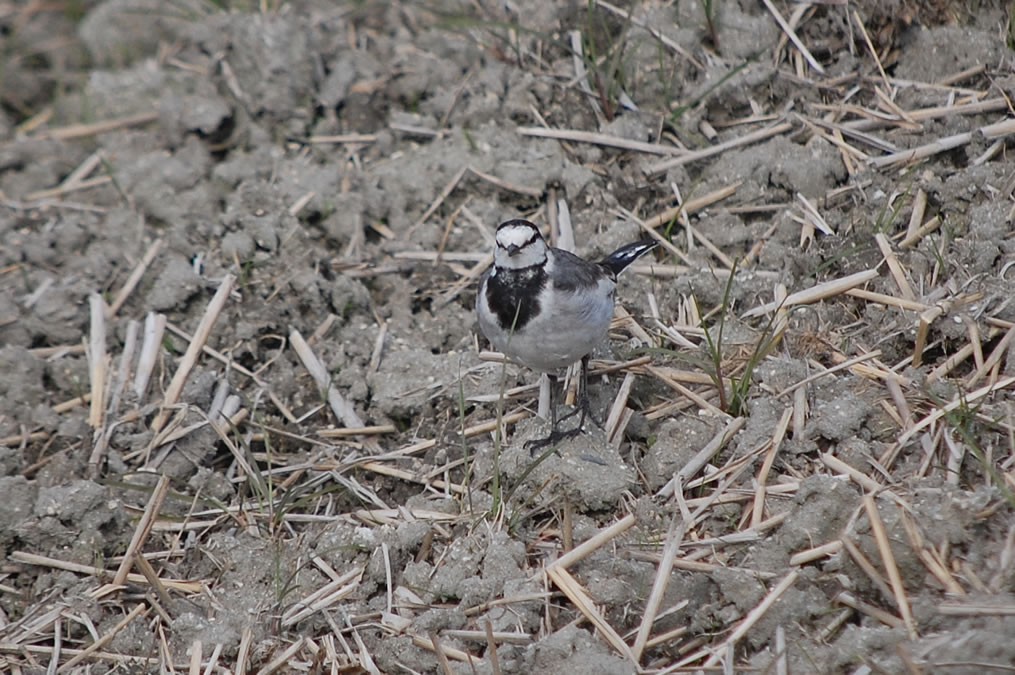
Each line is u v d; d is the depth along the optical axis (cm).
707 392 1094
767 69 1366
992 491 859
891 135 1288
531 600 905
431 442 1119
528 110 1420
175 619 961
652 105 1402
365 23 1591
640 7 1453
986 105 1252
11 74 1711
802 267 1202
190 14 1664
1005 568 823
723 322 1087
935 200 1205
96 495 1025
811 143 1296
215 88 1508
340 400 1184
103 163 1431
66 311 1273
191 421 1143
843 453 980
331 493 1093
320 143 1455
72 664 933
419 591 945
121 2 1723
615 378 1144
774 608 854
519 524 996
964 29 1320
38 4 1845
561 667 842
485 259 1304
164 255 1335
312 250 1312
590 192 1331
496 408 1138
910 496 904
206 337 1227
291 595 978
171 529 1058
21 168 1524
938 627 809
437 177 1373
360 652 911
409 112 1480
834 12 1380
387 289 1300
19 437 1145
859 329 1120
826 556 891
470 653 882
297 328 1256
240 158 1429
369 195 1364
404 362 1188
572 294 996
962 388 1005
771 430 1012
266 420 1180
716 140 1355
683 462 1016
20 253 1364
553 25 1484
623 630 890
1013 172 1172
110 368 1212
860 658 798
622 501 995
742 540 930
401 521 1016
